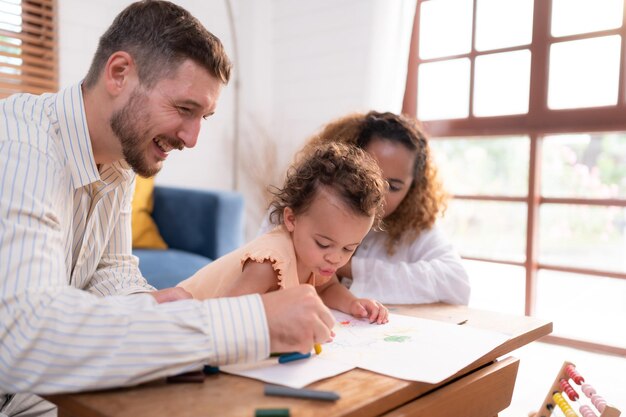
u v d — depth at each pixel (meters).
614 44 2.25
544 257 4.18
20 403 0.90
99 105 0.80
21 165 0.69
